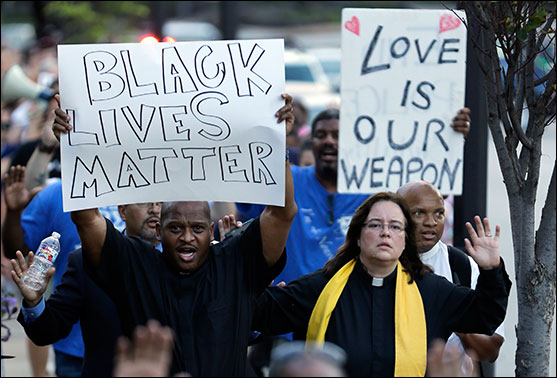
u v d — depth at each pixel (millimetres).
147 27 60781
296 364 11727
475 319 15906
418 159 22594
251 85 15867
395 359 15445
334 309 15922
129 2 58219
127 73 15836
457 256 18703
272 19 83875
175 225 15258
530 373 15852
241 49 15922
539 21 14828
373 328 15734
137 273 15461
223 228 18828
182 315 15258
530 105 15906
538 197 36250
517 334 16047
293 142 36531
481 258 15375
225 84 15867
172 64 15898
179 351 15094
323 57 75312
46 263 16172
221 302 15328
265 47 15906
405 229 16266
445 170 22578
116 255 15430
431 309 15953
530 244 15820
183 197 15797
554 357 26375
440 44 22500
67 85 15719
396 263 16219
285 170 15719
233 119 15797
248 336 15836
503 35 15633
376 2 57812
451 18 22453
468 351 17812
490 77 16062
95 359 17406
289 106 15797
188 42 15969
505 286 15500
